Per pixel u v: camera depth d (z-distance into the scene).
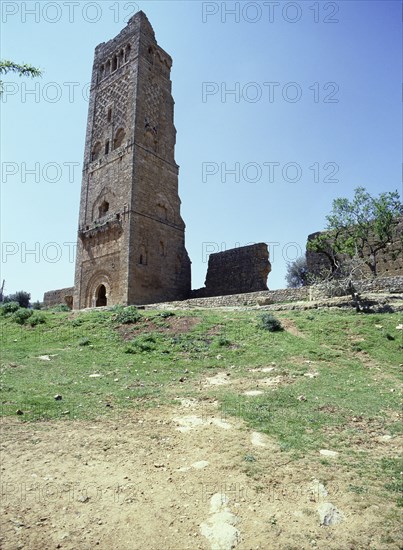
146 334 16.17
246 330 16.03
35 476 5.38
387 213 28.41
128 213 32.12
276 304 20.86
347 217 29.80
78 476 5.41
